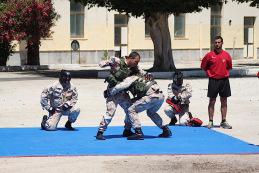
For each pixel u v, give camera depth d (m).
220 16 54.31
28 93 22.42
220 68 14.11
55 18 41.12
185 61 51.88
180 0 30.31
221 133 13.58
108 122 12.69
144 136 13.20
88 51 47.81
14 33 37.66
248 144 12.13
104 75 31.00
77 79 29.20
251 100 20.36
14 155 10.91
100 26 48.25
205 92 22.94
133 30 49.72
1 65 40.09
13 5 37.41
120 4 30.77
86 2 32.62
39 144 12.12
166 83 26.84
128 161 10.41
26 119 15.84
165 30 33.50
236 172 9.60
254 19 56.09
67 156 10.84
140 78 12.60
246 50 56.03
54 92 13.88
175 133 13.62
